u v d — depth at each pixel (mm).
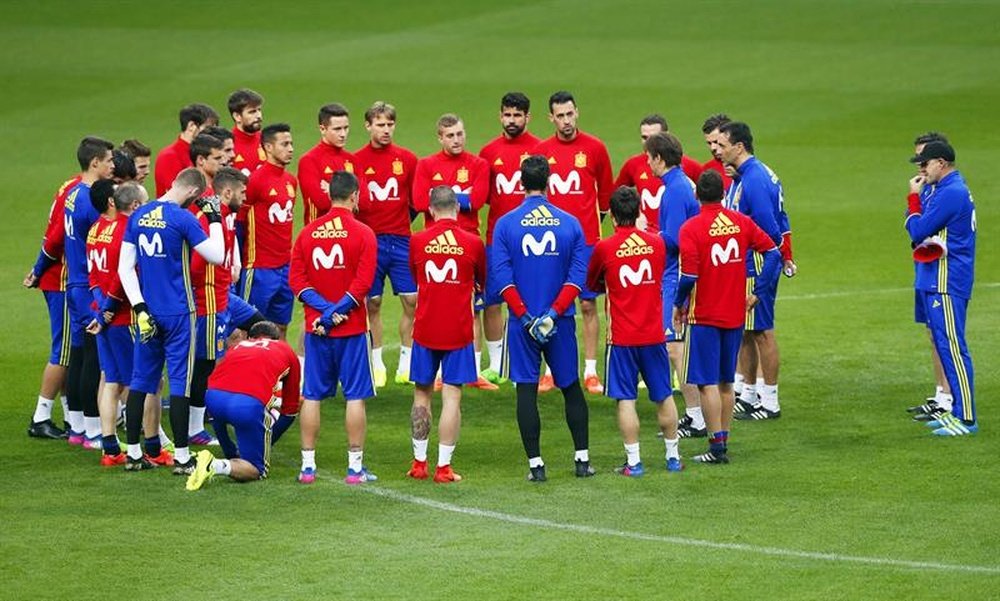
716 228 39188
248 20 128375
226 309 42406
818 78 106250
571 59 113375
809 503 36250
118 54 115000
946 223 41906
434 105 99625
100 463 40469
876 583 30891
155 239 38531
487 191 48312
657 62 112250
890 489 37219
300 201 79312
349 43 119688
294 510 36125
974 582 30891
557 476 39125
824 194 77688
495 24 126750
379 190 48375
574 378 38969
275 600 30219
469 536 34125
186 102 100000
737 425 43938
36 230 71312
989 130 90562
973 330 53531
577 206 48500
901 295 59906
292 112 97562
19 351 52719
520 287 38781
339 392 48625
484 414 45781
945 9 128875
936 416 43812
